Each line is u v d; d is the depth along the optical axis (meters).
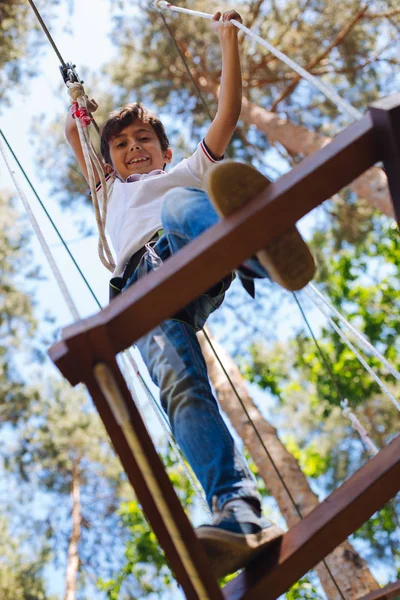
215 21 3.22
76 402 14.80
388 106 1.78
